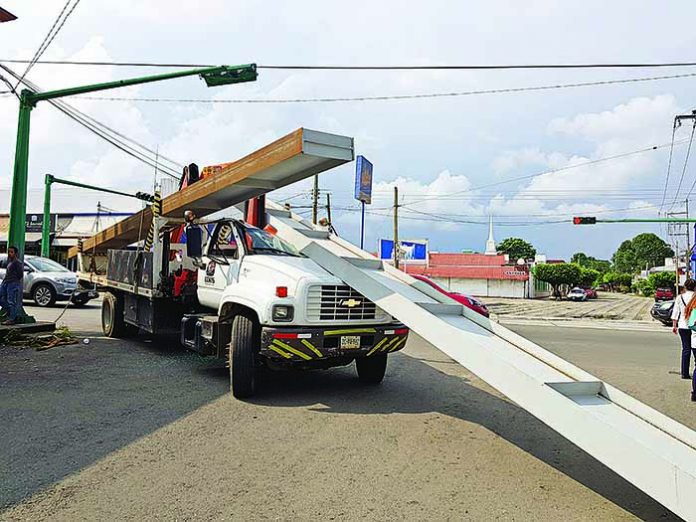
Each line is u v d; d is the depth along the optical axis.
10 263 12.67
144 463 4.97
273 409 6.88
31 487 4.39
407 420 6.62
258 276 7.58
